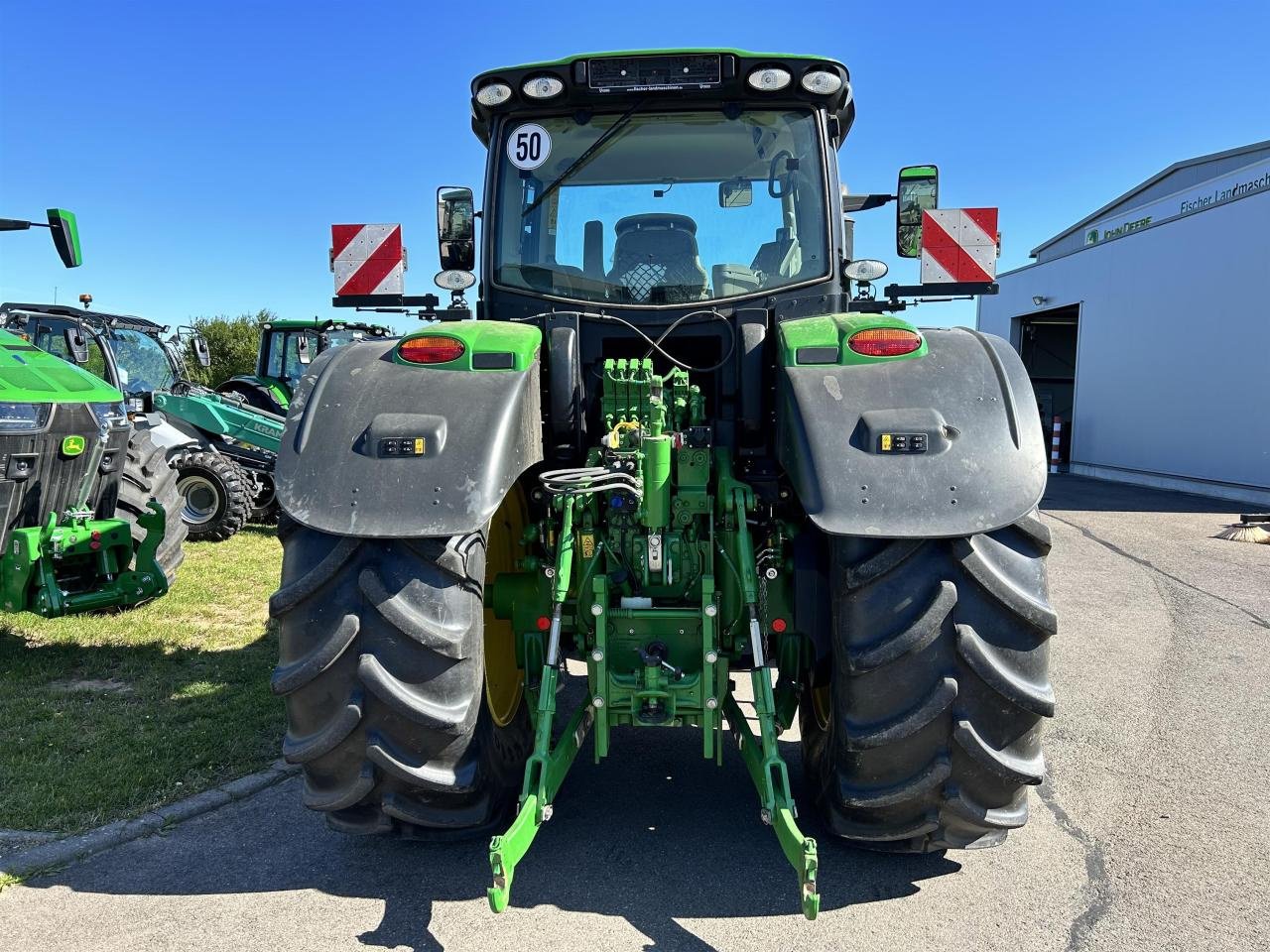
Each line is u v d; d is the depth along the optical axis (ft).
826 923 8.20
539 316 10.48
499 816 8.69
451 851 9.49
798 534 9.13
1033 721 7.55
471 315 11.75
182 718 13.28
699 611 8.67
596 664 8.59
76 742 12.32
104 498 18.24
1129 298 50.03
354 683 7.60
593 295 10.90
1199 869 9.25
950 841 8.38
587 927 8.13
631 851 9.52
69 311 29.76
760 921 8.24
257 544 29.09
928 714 7.33
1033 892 8.78
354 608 7.59
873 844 8.63
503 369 8.50
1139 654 17.04
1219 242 42.47
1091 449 54.29
